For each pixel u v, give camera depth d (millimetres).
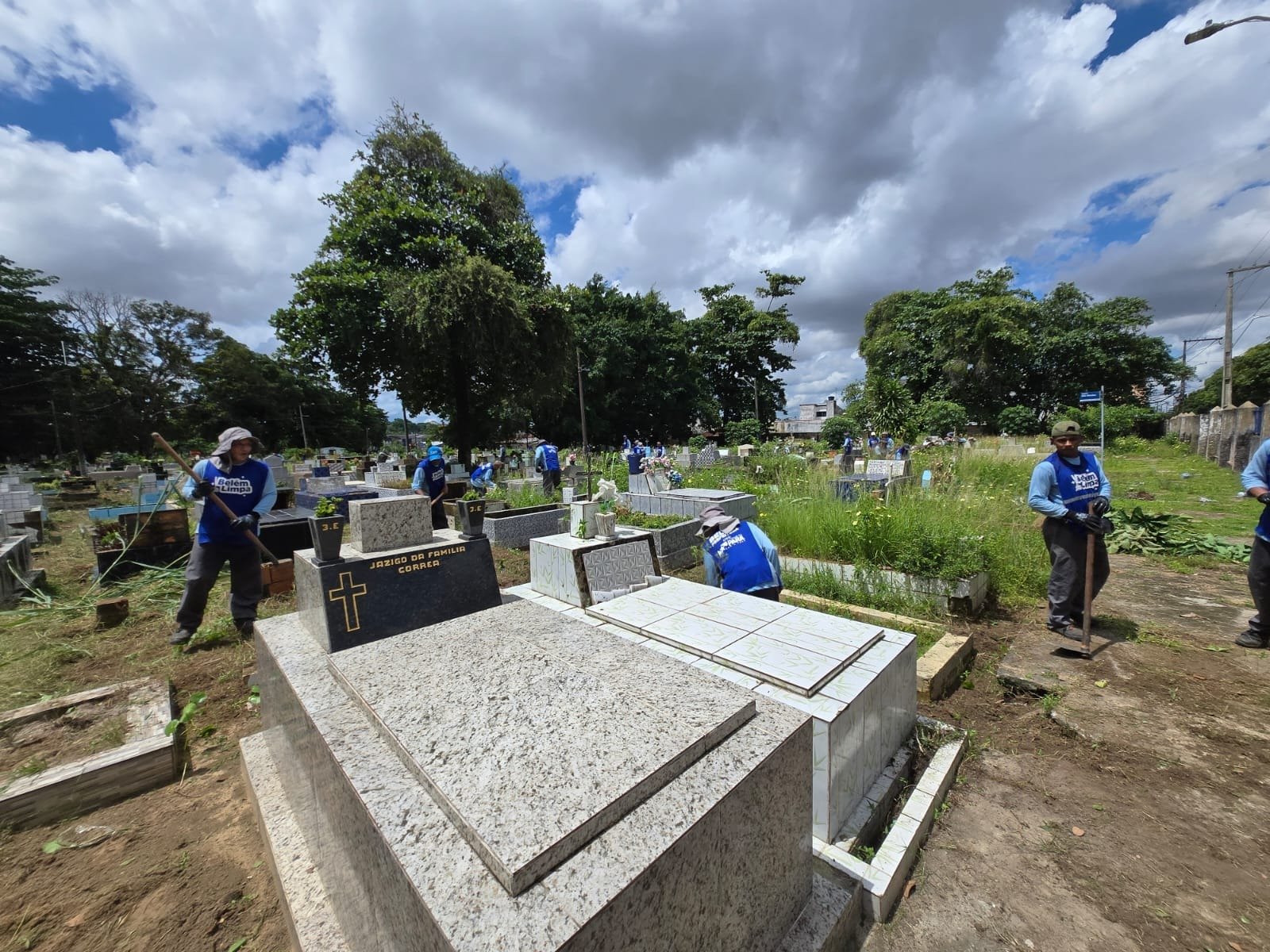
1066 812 2318
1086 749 2738
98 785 2486
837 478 8977
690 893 1161
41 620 4984
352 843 1385
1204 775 2479
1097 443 25562
